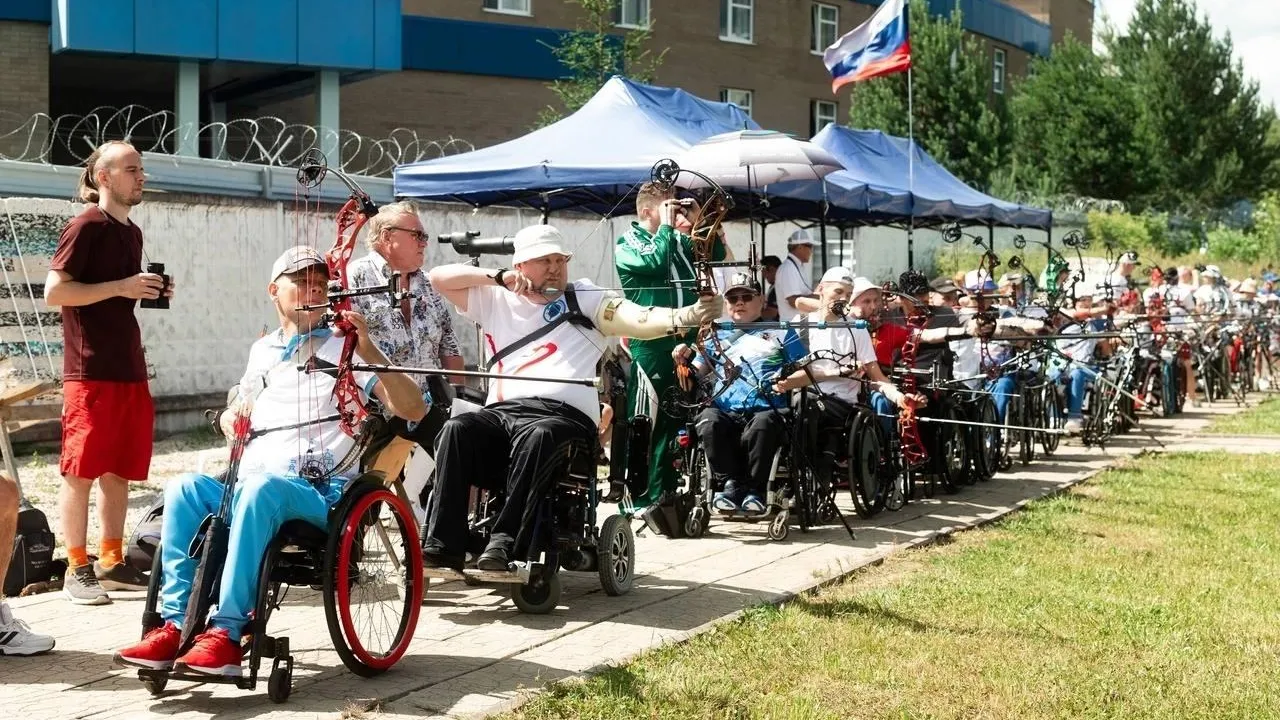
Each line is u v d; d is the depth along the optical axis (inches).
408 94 1035.9
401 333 260.5
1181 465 480.1
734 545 318.7
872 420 358.9
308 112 970.7
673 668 209.2
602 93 438.0
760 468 322.7
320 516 195.0
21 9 759.7
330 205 578.2
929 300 427.2
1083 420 531.2
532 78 1091.9
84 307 247.1
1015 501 396.5
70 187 509.0
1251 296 892.6
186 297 521.7
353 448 203.3
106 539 258.1
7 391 297.4
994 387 461.1
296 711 186.1
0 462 431.2
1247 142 1663.4
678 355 315.9
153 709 187.0
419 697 193.3
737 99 1299.2
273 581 197.9
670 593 264.5
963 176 1396.4
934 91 1395.2
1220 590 279.4
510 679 203.2
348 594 195.0
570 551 250.5
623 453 264.8
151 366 409.1
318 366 206.5
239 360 542.6
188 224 520.7
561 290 248.4
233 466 199.0
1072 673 215.0
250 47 795.4
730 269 362.3
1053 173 1576.0
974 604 260.2
